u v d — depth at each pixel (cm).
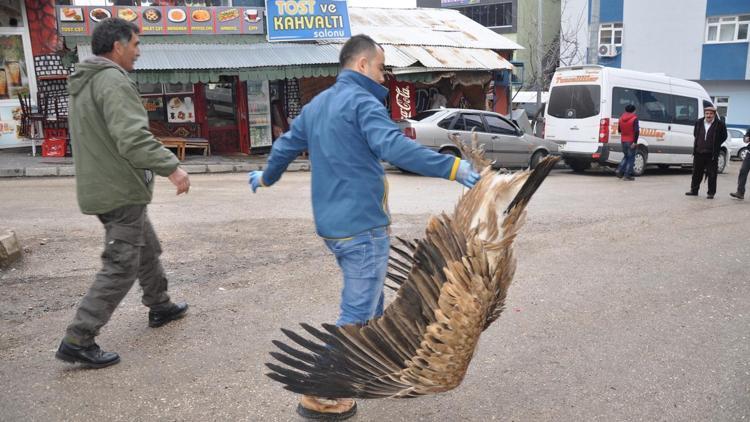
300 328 434
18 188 1020
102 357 367
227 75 1448
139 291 502
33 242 634
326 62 1452
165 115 1535
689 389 361
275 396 340
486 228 220
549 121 1593
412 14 2039
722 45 2769
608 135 1485
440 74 1680
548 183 1305
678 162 1661
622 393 354
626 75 1520
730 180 1534
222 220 777
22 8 1427
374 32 1761
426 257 212
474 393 352
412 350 204
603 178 1468
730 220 874
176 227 730
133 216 365
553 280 565
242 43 1479
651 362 396
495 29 4306
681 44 2875
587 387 361
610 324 459
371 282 300
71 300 477
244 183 1155
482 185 229
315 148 301
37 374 357
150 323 429
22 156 1380
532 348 414
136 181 361
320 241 678
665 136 1609
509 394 351
